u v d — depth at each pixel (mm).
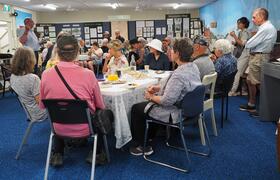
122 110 2426
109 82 2803
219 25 9719
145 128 2584
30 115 2582
